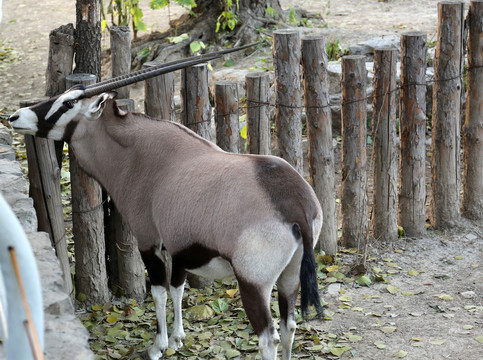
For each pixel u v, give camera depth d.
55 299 5.08
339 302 8.52
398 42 14.68
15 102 15.82
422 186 9.95
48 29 21.16
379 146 9.64
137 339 8.02
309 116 9.27
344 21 19.05
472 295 8.52
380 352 7.42
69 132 7.48
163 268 7.48
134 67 16.56
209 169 6.53
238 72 14.37
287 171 6.34
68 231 10.38
